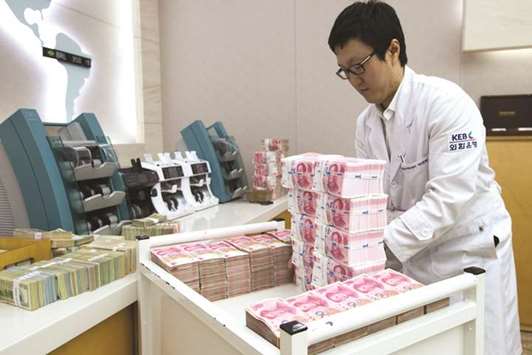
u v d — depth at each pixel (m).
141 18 3.33
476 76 2.90
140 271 1.25
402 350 0.84
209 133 3.01
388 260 1.52
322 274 1.11
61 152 1.70
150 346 1.28
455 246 1.50
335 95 3.23
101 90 2.99
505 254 1.50
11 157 1.65
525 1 2.66
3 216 1.69
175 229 1.67
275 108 3.38
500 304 1.44
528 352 2.55
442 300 0.92
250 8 3.37
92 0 2.90
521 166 2.74
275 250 1.34
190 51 3.53
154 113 3.49
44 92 2.51
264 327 0.77
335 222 1.05
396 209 1.62
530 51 2.80
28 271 1.13
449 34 2.93
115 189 1.97
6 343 0.87
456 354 0.96
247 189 3.08
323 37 3.22
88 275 1.18
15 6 2.31
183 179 2.46
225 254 1.26
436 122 1.37
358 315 0.74
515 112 2.78
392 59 1.33
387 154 1.61
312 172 1.12
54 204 1.63
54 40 2.58
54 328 0.97
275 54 3.34
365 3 1.27
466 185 1.29
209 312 0.88
